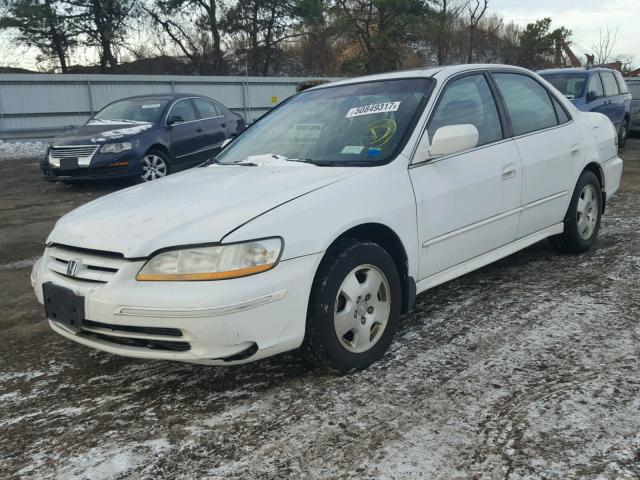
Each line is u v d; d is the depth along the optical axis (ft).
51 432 8.74
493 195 12.46
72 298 9.02
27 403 9.67
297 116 13.33
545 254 16.56
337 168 10.79
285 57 121.90
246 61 118.21
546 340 10.89
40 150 56.44
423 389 9.35
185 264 8.49
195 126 35.35
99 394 9.86
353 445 7.96
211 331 8.34
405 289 10.89
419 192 10.85
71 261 9.30
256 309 8.52
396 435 8.13
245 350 8.64
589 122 16.33
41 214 26.55
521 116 13.97
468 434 8.04
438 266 11.50
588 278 14.29
